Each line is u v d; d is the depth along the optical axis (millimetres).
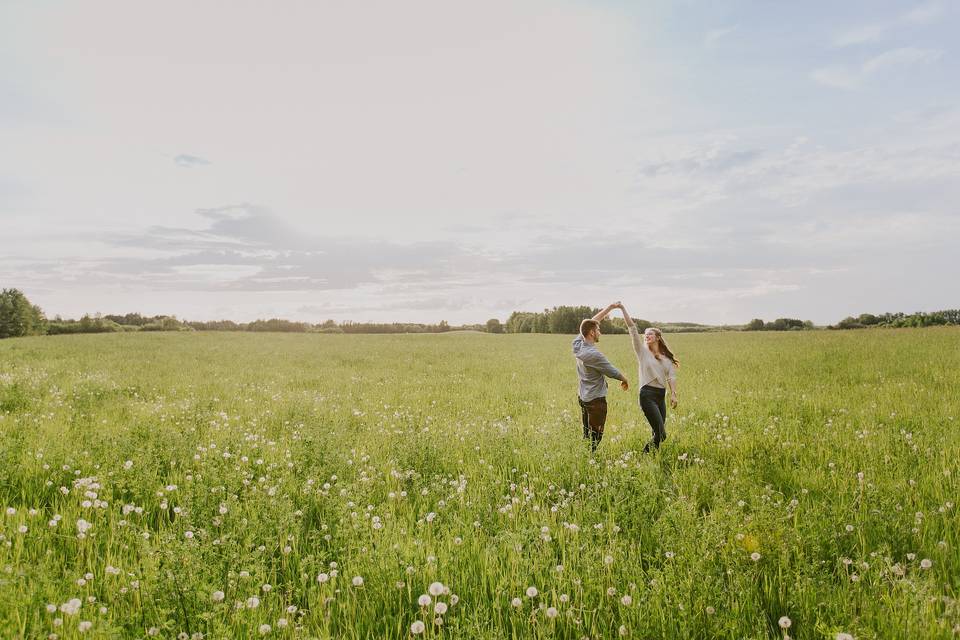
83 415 9617
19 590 3062
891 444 7012
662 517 4320
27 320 89375
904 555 3924
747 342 33719
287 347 36156
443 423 9484
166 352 30078
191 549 3555
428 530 4566
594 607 3324
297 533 4348
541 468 6367
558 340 47906
